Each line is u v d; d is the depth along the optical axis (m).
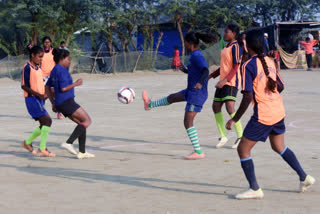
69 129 9.11
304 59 32.47
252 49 4.39
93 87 19.59
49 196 4.63
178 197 4.54
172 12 34.66
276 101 4.42
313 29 34.19
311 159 6.19
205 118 10.28
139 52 30.92
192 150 7.01
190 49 6.49
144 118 10.41
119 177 5.41
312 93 15.72
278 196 4.54
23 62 25.98
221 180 5.20
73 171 5.76
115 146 7.39
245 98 4.29
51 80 6.51
